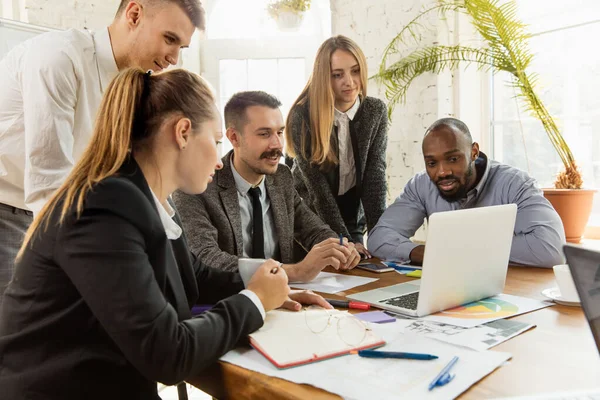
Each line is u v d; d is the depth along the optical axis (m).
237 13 3.57
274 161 1.70
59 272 0.80
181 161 0.94
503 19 2.39
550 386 0.71
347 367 0.79
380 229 1.90
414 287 1.29
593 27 2.42
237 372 0.79
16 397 0.81
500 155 2.78
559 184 2.30
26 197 1.43
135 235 0.79
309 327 0.93
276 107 1.69
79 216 0.77
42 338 0.82
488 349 0.85
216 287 1.20
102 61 1.58
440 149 1.76
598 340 0.64
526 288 1.28
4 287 1.62
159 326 0.76
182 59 3.45
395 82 2.78
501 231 1.15
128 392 0.84
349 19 3.08
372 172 2.30
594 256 0.62
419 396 0.68
